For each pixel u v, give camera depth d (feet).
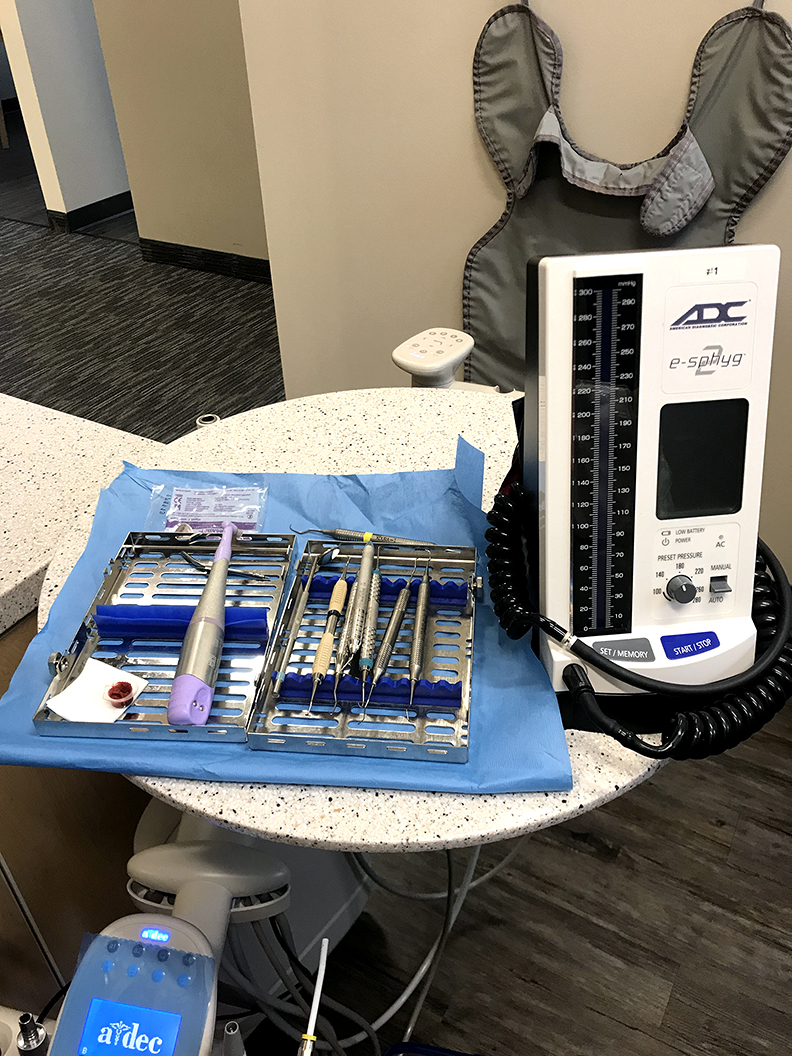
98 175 15.05
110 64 12.01
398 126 5.98
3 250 14.25
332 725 2.28
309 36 5.90
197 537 2.93
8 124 20.33
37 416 4.40
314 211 6.68
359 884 4.36
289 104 6.26
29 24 13.01
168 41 11.37
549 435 2.20
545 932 4.66
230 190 12.33
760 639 2.49
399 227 6.43
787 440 5.76
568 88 5.37
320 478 3.40
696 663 2.34
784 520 6.09
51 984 3.76
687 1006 4.32
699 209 5.25
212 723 2.30
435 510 3.19
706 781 5.41
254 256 12.85
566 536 2.31
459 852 5.09
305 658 2.43
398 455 3.66
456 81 5.62
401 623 2.53
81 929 3.84
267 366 10.61
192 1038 2.06
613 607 2.38
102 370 10.60
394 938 4.66
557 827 5.18
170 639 2.59
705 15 4.82
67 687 2.42
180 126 12.10
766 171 5.04
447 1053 3.75
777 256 2.10
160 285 12.93
